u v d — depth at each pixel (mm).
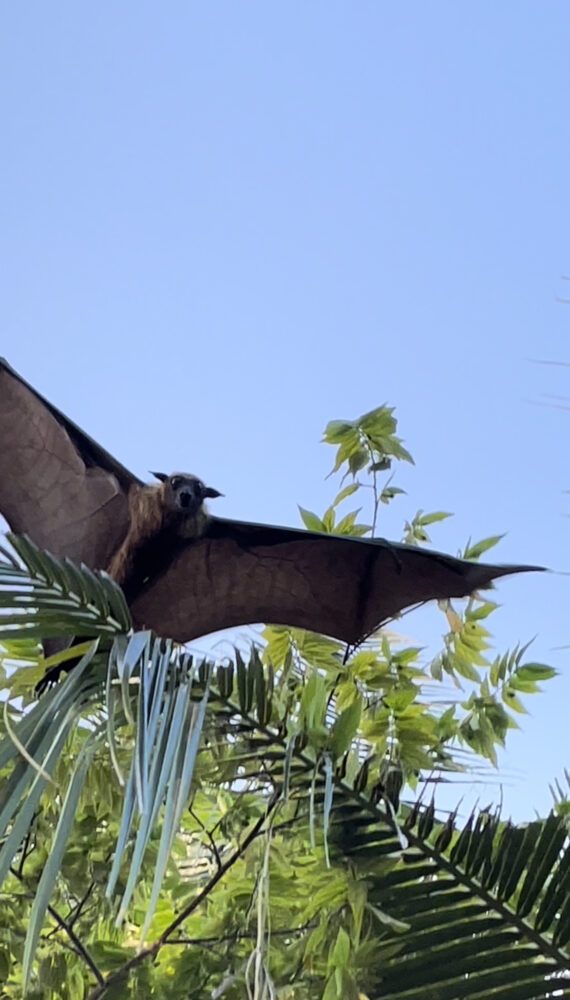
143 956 8422
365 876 7027
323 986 7703
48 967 8500
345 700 8805
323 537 9906
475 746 9219
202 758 7652
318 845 7273
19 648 9125
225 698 7434
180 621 10797
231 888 8883
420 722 8250
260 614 10602
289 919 8258
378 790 7348
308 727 7203
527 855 6973
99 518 11227
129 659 5883
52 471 11375
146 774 5133
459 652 9836
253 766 7852
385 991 6590
